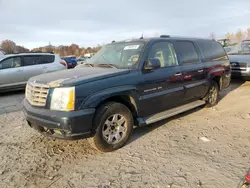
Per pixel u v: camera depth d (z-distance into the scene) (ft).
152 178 9.12
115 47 15.01
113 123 11.43
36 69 30.94
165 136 13.30
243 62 27.78
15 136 13.82
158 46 13.96
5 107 21.67
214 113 17.42
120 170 9.81
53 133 10.61
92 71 12.05
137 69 12.34
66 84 9.98
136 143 12.43
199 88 16.71
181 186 8.53
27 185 8.91
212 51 18.70
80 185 8.84
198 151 11.30
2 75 28.25
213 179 8.87
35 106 10.83
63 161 10.71
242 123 15.05
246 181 8.27
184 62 15.39
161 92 13.51
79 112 9.89
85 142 12.75
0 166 10.35
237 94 23.40
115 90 11.09
